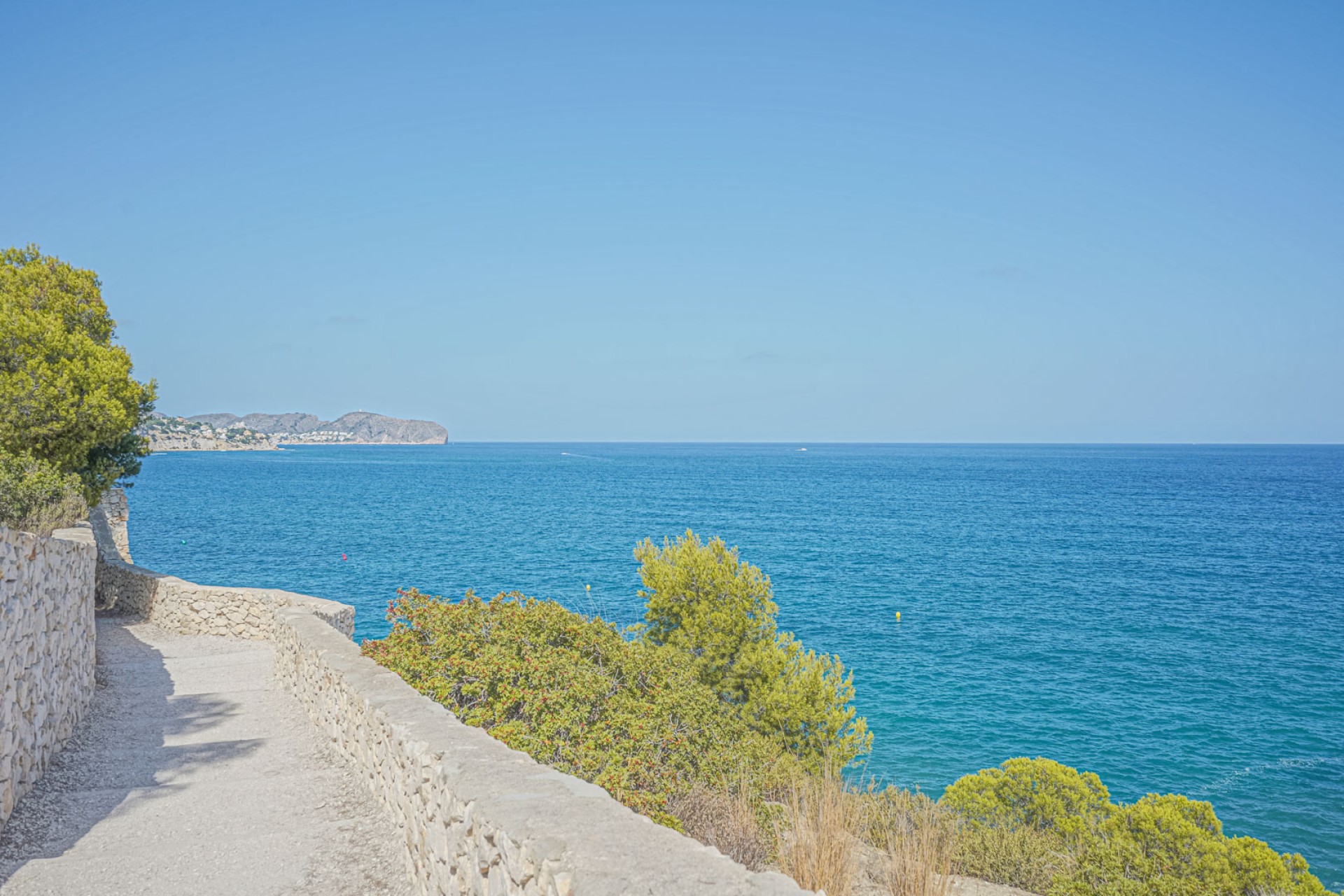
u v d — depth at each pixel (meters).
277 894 6.58
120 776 9.68
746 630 19.19
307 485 152.75
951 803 16.58
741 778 10.06
